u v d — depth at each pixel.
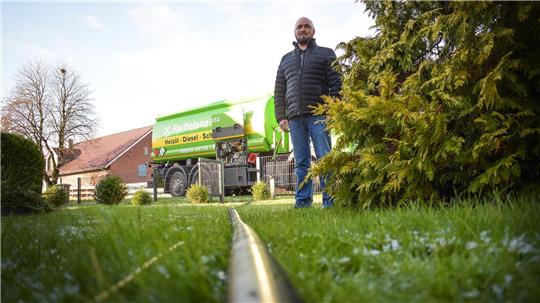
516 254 1.79
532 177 3.68
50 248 2.53
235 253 1.67
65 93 29.67
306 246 2.16
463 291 1.42
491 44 3.42
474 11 3.61
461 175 3.84
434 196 4.00
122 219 4.57
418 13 4.76
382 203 4.53
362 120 4.51
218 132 15.80
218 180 12.75
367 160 4.30
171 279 1.36
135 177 46.69
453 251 1.97
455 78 3.72
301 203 6.43
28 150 8.38
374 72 5.04
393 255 1.95
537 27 3.50
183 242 2.13
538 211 2.46
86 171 47.59
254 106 14.86
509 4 3.58
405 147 4.04
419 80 4.32
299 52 6.41
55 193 11.27
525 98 3.60
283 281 1.18
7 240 2.78
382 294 1.34
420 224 2.61
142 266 1.55
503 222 2.30
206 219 4.47
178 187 18.33
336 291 1.30
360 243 2.18
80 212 6.51
